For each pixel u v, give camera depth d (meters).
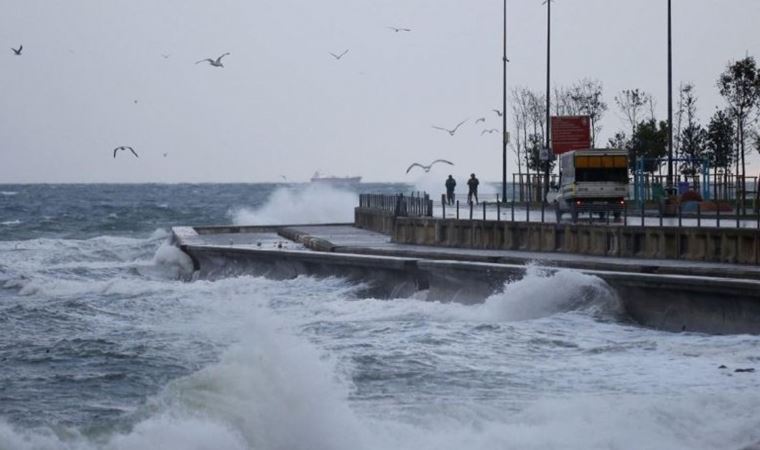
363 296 66.56
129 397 37.69
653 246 65.56
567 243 72.25
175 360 44.28
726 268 54.19
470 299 59.78
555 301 53.19
